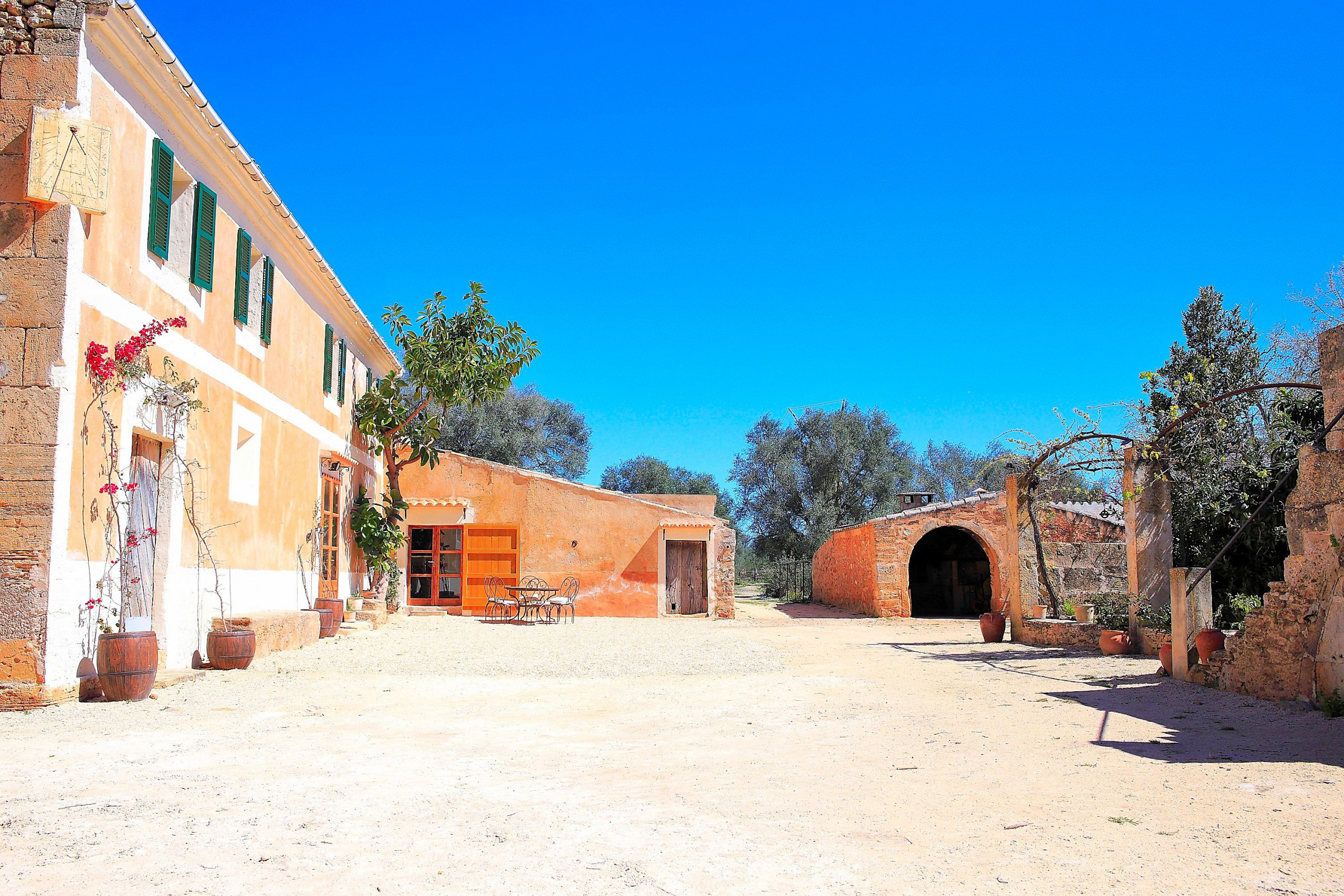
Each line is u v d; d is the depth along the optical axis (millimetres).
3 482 7133
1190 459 13281
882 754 5703
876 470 36438
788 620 22297
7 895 3195
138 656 7633
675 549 22734
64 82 7453
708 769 5324
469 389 18234
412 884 3330
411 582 21781
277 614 11891
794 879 3383
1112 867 3441
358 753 5777
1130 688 8578
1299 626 7254
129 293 8367
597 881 3365
